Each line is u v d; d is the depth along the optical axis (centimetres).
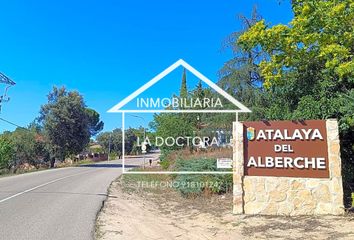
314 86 1193
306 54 1056
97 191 1714
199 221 1040
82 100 4850
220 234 882
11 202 1327
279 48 1040
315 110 1141
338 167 1005
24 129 4688
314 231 842
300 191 1026
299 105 1182
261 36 1012
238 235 864
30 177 2550
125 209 1260
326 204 1002
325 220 933
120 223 1021
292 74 1213
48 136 4619
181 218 1100
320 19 955
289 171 1042
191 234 892
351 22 961
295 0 1036
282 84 1186
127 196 1576
